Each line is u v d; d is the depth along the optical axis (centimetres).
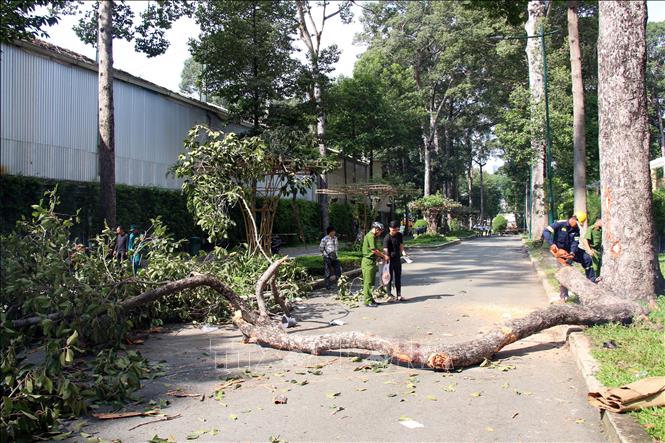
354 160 3928
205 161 1197
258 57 2420
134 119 2158
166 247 1015
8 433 425
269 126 2469
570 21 1909
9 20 1077
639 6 816
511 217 11381
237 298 793
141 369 547
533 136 2608
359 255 2034
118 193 1927
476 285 1434
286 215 3136
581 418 464
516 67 3928
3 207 1527
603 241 854
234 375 613
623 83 818
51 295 666
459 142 5975
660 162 2391
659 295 805
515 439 422
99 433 450
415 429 445
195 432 445
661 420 403
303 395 539
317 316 994
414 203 4688
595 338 664
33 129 1698
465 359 617
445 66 4144
